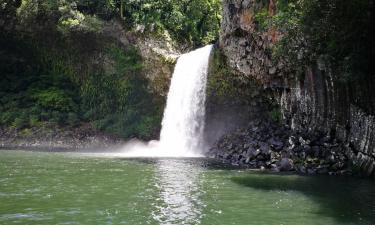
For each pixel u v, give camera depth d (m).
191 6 43.22
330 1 16.75
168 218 10.98
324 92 22.64
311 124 23.98
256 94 29.22
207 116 32.50
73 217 10.94
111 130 36.56
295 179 17.73
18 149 31.38
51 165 21.42
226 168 21.14
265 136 25.38
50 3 38.50
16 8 39.69
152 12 39.41
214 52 32.50
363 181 17.38
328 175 19.12
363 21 16.86
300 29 18.27
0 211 11.41
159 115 36.91
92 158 25.53
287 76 25.36
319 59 20.38
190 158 26.39
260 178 17.88
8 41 40.81
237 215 11.43
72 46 39.66
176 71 36.19
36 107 37.78
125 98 38.34
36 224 10.26
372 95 19.33
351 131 20.75
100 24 38.44
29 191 14.12
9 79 41.12
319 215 11.53
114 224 10.39
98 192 14.17
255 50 27.39
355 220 11.06
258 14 24.95
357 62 18.16
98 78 39.72
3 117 37.03
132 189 14.82
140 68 37.88
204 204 12.66
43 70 42.03
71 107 38.81
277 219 11.10
